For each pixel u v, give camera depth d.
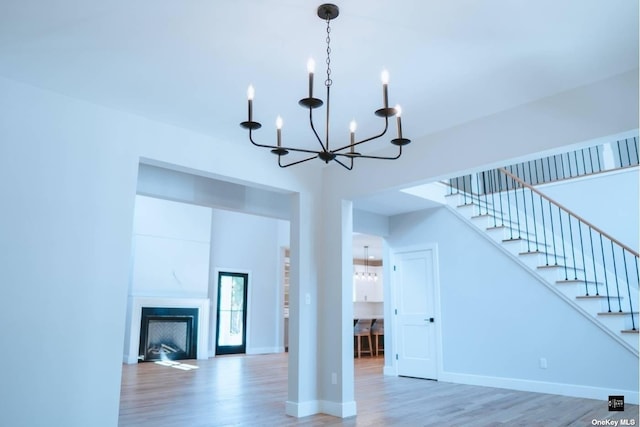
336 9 2.48
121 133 3.78
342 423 4.25
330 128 4.13
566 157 7.51
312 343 4.82
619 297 5.61
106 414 3.41
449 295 6.83
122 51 2.93
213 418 4.43
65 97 3.54
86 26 2.66
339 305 4.79
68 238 3.41
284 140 4.42
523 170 7.94
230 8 2.49
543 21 2.60
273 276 11.46
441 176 4.13
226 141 4.44
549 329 5.76
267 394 5.64
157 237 9.38
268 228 11.57
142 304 8.93
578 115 3.34
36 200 3.32
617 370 5.16
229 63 3.06
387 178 4.55
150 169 4.96
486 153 3.82
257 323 10.93
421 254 7.30
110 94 3.52
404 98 3.54
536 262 5.96
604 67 3.11
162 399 5.32
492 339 6.28
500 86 3.36
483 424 4.20
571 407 4.86
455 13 2.53
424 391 5.88
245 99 3.58
